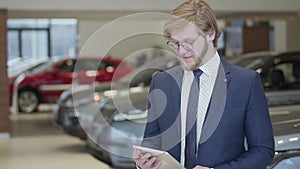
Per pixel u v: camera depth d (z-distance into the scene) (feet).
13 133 32.04
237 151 6.79
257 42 47.62
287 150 10.35
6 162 22.30
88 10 30.89
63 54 60.49
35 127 34.81
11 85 44.19
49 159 22.61
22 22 59.41
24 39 59.67
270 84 19.48
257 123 6.72
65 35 60.34
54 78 44.91
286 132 10.65
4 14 29.73
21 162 22.24
